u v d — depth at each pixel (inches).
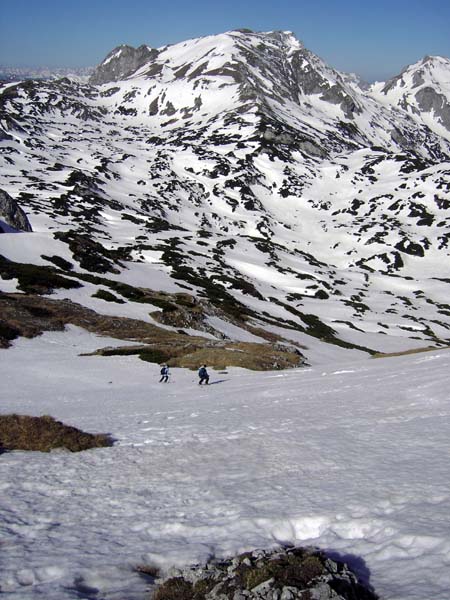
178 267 4658.0
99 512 451.5
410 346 3934.5
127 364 1875.0
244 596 261.7
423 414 721.6
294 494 438.0
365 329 4416.8
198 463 590.2
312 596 251.3
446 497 385.7
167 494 486.0
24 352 1902.1
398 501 391.2
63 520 434.0
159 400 1240.2
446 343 4244.6
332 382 1214.3
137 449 697.6
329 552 323.0
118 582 309.7
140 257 4972.9
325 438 636.1
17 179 7691.9
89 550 360.5
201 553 335.9
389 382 1070.4
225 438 703.1
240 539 356.2
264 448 622.2
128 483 537.3
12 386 1449.3
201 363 1959.9
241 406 999.6
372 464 503.2
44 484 553.6
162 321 2758.4
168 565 331.6
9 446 760.3
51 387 1467.8
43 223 5457.7
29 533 401.4
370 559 307.9
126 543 372.2
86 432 832.9
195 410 1002.7
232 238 7185.0
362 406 842.8
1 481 569.3
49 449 737.6
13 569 324.8
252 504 425.1
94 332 2354.8
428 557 292.0
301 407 906.1
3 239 3474.4
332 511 385.4
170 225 7293.3
